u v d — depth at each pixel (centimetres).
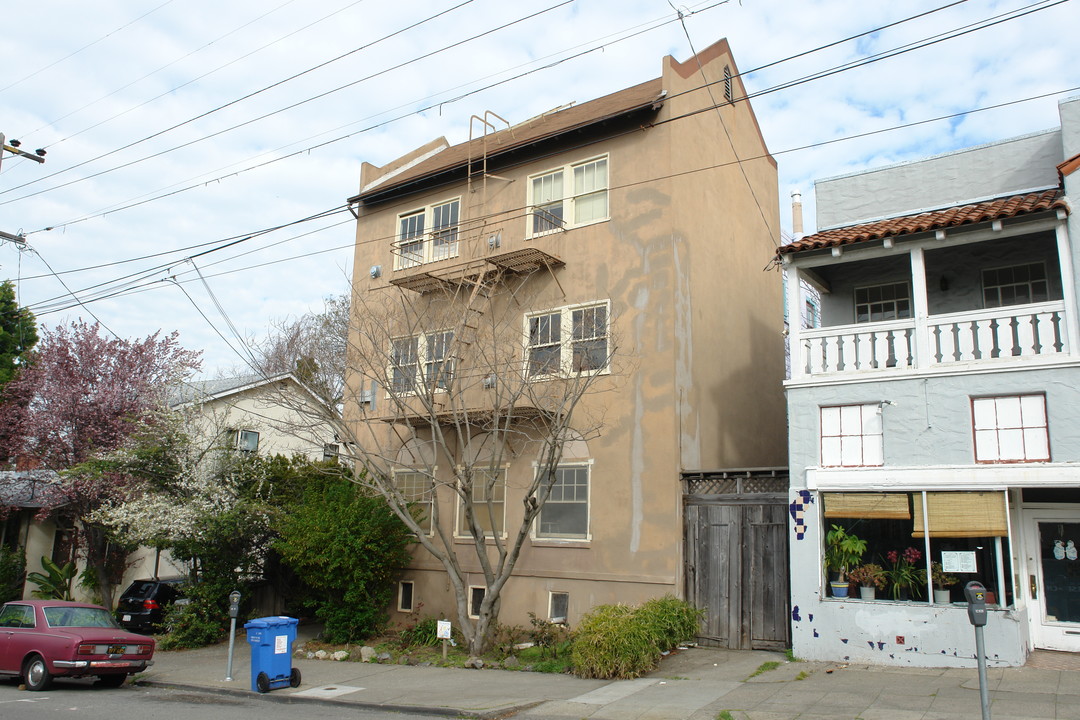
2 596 2455
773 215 2175
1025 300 1417
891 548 1262
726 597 1448
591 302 1669
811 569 1295
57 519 2616
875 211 1605
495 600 1467
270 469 1969
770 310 2070
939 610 1181
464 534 1758
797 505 1328
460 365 1744
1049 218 1207
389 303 1948
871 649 1223
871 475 1266
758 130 2130
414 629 1664
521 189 1841
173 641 1764
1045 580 1251
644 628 1270
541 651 1410
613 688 1137
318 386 1778
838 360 1370
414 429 1864
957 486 1197
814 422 1351
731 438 1748
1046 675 1076
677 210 1627
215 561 1859
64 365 2248
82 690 1333
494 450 1491
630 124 1692
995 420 1216
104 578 2192
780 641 1380
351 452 1873
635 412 1566
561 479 1642
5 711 1102
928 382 1269
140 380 2261
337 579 1672
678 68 1702
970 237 1266
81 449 2170
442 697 1119
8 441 2253
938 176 1548
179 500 1875
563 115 2095
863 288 1591
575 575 1566
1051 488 1225
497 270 1739
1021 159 1471
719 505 1485
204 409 2198
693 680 1170
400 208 2075
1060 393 1167
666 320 1566
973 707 928
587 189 1744
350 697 1160
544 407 1543
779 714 938
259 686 1230
